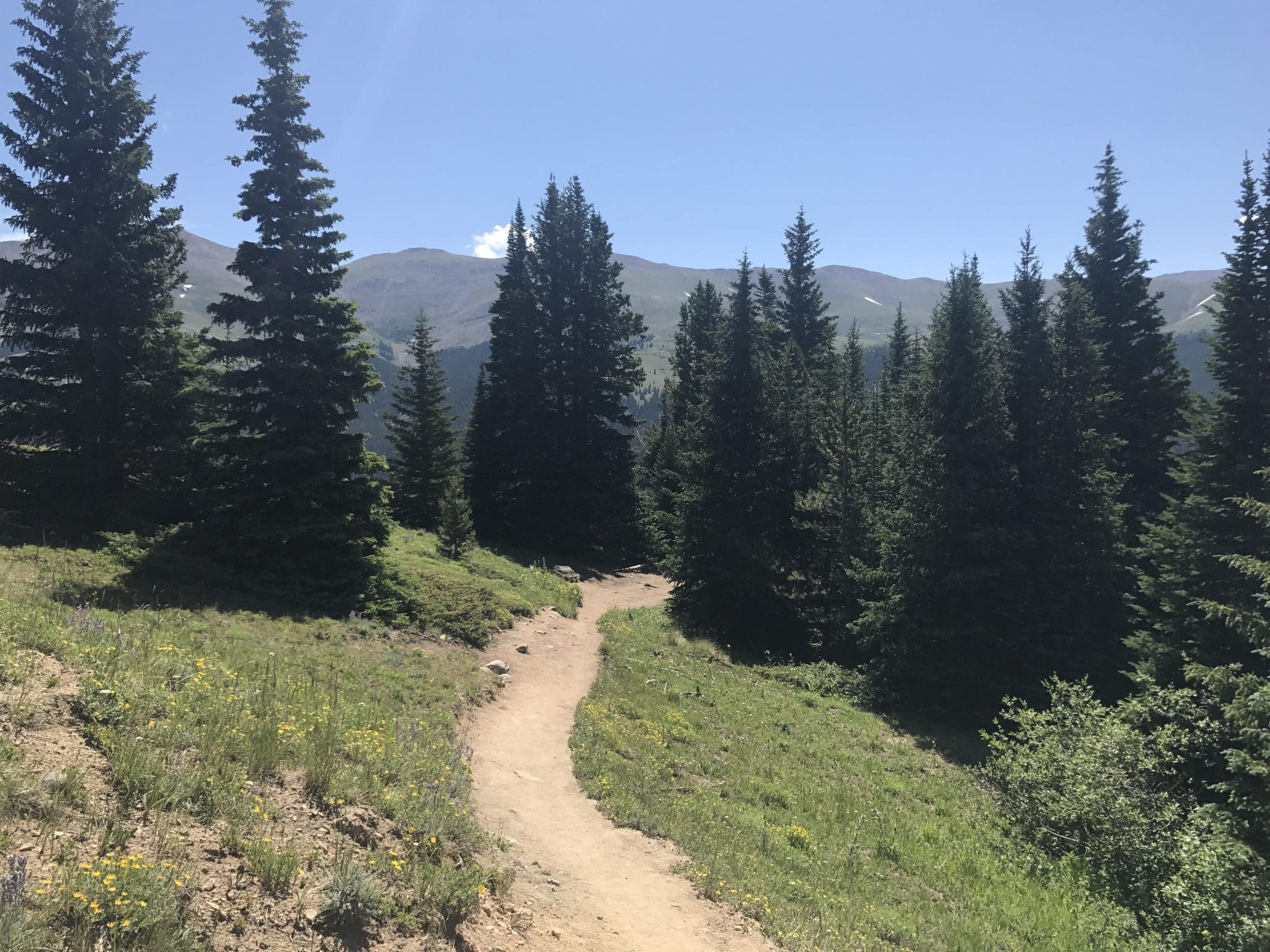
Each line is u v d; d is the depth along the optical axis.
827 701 23.05
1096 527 23.86
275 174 20.27
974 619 23.30
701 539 30.67
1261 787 11.23
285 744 7.82
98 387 20.83
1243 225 22.30
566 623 26.06
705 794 12.57
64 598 13.13
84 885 4.38
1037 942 9.67
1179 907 10.55
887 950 8.20
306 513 20.27
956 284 24.83
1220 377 21.86
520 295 46.72
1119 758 13.29
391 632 18.55
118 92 21.44
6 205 20.19
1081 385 25.27
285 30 20.77
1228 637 18.73
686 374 56.00
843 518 30.53
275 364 20.27
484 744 12.72
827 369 47.81
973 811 15.29
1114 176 31.59
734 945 7.52
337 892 5.50
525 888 7.67
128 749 6.18
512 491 45.38
